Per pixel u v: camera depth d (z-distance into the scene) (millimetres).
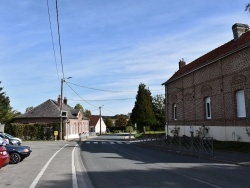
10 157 15844
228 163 15242
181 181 10227
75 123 62781
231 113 23016
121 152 22734
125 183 10070
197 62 31500
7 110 59375
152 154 20969
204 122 27359
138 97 66250
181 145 23859
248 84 20953
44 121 55625
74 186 9648
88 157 19062
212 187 9109
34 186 9695
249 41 20703
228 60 23453
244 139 21469
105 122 112875
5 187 9570
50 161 16984
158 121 69812
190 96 30422
